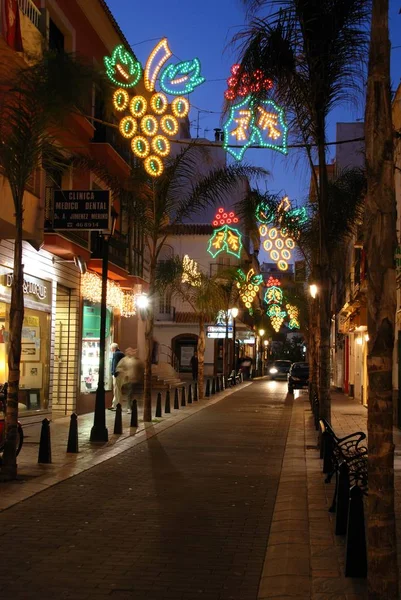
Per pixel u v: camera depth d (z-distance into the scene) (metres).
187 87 14.02
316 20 11.71
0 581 6.04
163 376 40.47
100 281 23.61
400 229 18.61
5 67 12.63
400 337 18.89
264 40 10.30
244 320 61.44
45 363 18.97
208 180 20.14
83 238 21.27
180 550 7.14
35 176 15.29
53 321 19.34
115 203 25.52
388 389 4.69
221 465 12.79
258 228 22.34
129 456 13.66
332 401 32.19
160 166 14.19
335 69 12.55
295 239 21.59
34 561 6.64
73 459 12.77
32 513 8.64
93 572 6.35
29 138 10.82
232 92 10.75
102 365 15.57
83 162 19.25
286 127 12.44
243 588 6.02
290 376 40.16
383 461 4.64
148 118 13.98
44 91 10.68
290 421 21.89
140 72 14.24
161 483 10.84
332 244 18.88
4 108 11.29
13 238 15.32
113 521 8.30
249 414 24.38
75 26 21.11
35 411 18.22
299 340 107.62
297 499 9.52
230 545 7.36
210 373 55.09
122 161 23.52
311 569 6.28
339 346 43.84
